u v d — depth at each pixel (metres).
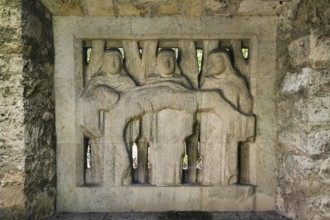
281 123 2.68
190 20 2.72
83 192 2.73
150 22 2.72
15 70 2.23
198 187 2.75
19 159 2.25
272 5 2.55
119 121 2.70
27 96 2.29
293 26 2.49
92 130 2.70
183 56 2.77
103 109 2.70
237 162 2.76
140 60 2.78
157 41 2.77
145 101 2.70
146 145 2.81
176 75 2.75
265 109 2.77
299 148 2.39
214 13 2.68
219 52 2.71
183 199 2.75
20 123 2.24
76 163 2.73
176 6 2.56
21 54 2.22
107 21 2.71
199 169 2.84
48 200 2.60
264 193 2.78
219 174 2.76
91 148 2.77
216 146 2.75
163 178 2.75
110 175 2.74
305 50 2.30
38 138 2.44
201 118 2.77
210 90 2.73
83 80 2.75
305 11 2.32
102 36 2.71
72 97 2.72
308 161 2.29
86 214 2.69
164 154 2.75
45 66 2.56
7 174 2.24
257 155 2.77
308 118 2.28
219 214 2.69
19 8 2.20
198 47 2.89
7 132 2.24
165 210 2.75
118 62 2.70
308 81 2.28
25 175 2.26
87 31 2.71
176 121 2.73
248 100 2.74
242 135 2.73
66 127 2.73
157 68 2.76
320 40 2.24
